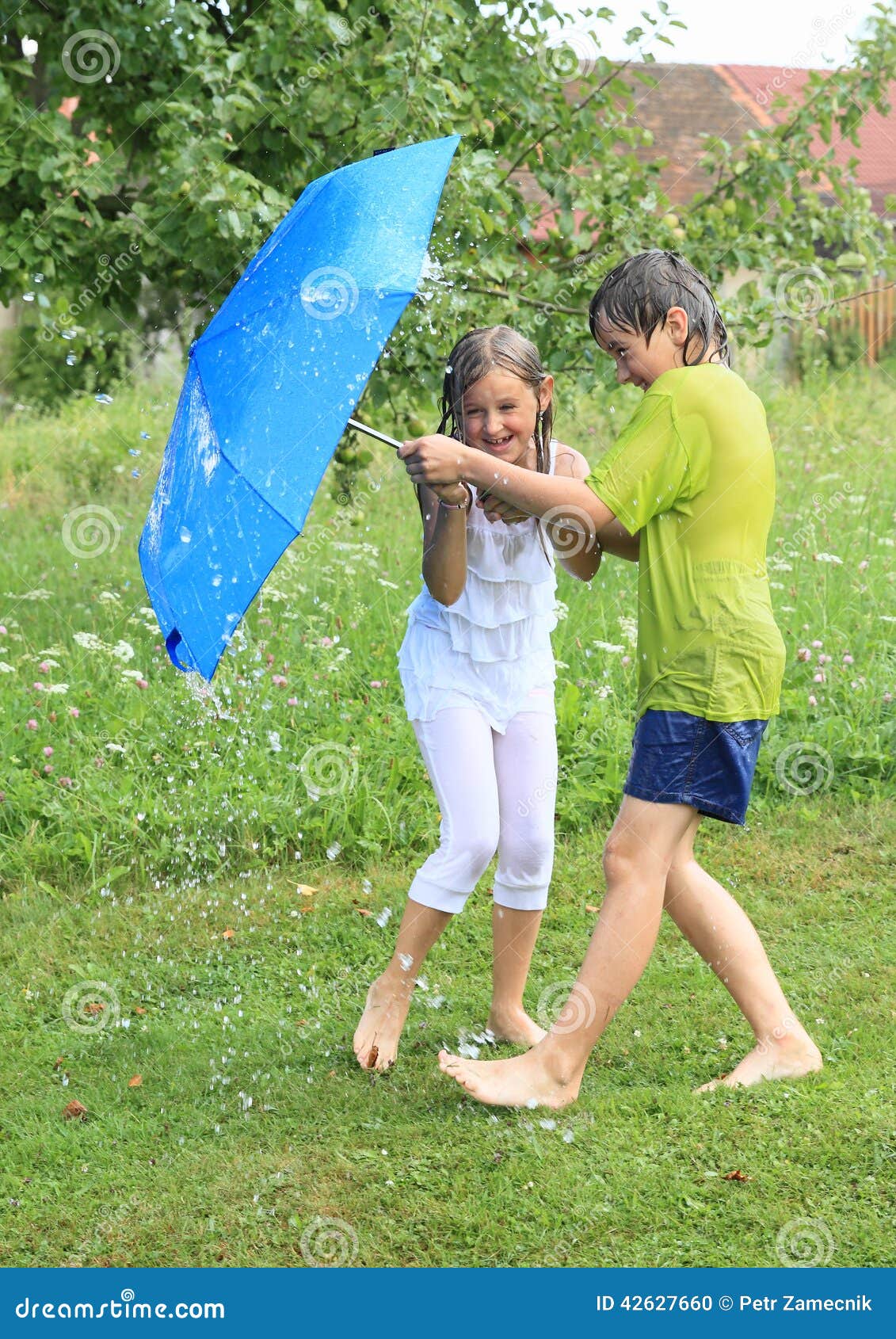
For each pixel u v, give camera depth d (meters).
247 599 2.19
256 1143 2.79
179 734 4.82
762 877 4.11
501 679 2.91
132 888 4.16
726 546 2.68
